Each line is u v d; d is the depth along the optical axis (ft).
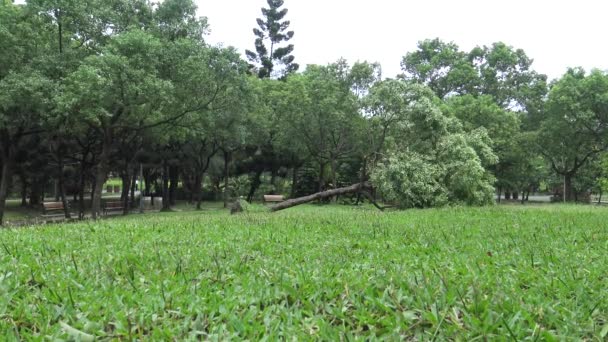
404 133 60.03
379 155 65.26
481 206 50.55
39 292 10.46
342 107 75.92
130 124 58.13
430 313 8.34
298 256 14.92
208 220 30.07
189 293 10.24
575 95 91.56
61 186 67.87
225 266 12.84
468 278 10.98
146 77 46.44
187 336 7.91
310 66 84.58
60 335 7.83
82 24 50.03
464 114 89.81
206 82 55.16
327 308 9.21
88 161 82.84
